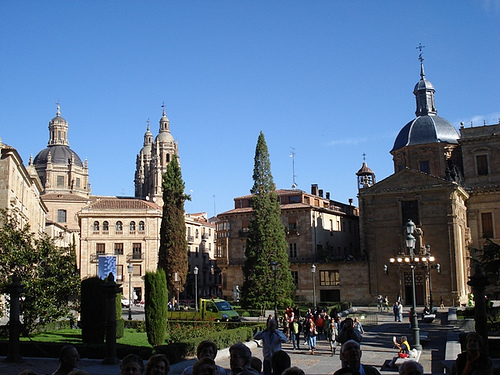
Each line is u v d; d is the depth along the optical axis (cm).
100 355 2745
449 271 6875
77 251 11038
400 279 7138
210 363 879
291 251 8288
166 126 17088
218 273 12788
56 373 993
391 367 2572
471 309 5034
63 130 15425
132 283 9475
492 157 7662
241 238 8719
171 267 7388
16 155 5644
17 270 3459
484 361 1125
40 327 4019
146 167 18462
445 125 8306
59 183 14600
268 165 7225
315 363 2845
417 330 3158
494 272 3941
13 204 5594
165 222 7506
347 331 1736
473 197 7688
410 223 3322
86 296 3419
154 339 3275
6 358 2600
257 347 3434
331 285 7656
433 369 2639
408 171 7238
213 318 4969
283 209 8369
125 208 9688
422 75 8775
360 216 8044
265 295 6825
